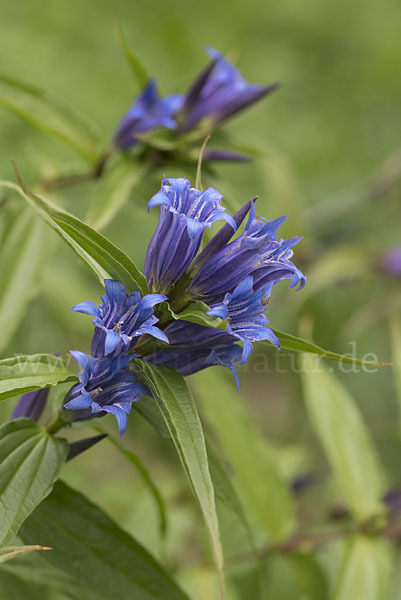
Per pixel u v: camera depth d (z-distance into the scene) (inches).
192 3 78.0
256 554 26.3
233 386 36.1
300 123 67.4
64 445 25.2
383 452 52.8
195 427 23.7
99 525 25.9
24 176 43.2
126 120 30.4
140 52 67.3
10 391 23.9
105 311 23.7
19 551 23.2
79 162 32.8
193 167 30.9
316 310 43.6
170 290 24.5
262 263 24.2
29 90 31.1
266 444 31.5
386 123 71.9
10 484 24.7
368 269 40.7
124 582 25.9
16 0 68.6
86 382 23.8
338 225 48.4
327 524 34.6
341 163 66.5
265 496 31.5
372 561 30.8
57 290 40.1
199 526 36.4
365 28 81.0
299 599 34.5
